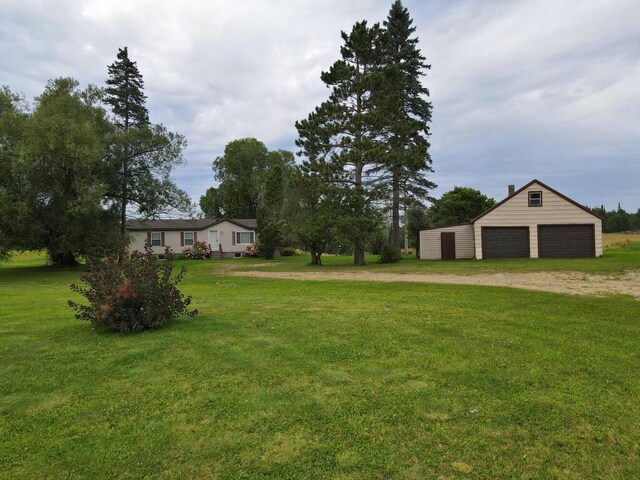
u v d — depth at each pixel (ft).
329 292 40.63
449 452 10.46
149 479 9.59
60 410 13.01
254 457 10.35
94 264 25.16
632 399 13.35
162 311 23.57
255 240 130.11
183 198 98.02
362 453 10.46
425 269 66.23
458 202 126.52
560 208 85.71
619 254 86.53
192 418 12.34
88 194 73.87
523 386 14.37
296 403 13.19
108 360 17.66
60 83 83.51
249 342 20.10
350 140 77.97
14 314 29.94
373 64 86.63
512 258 85.15
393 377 15.26
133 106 115.65
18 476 9.70
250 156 200.75
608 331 21.81
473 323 23.63
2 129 72.69
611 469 9.79
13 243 72.23
